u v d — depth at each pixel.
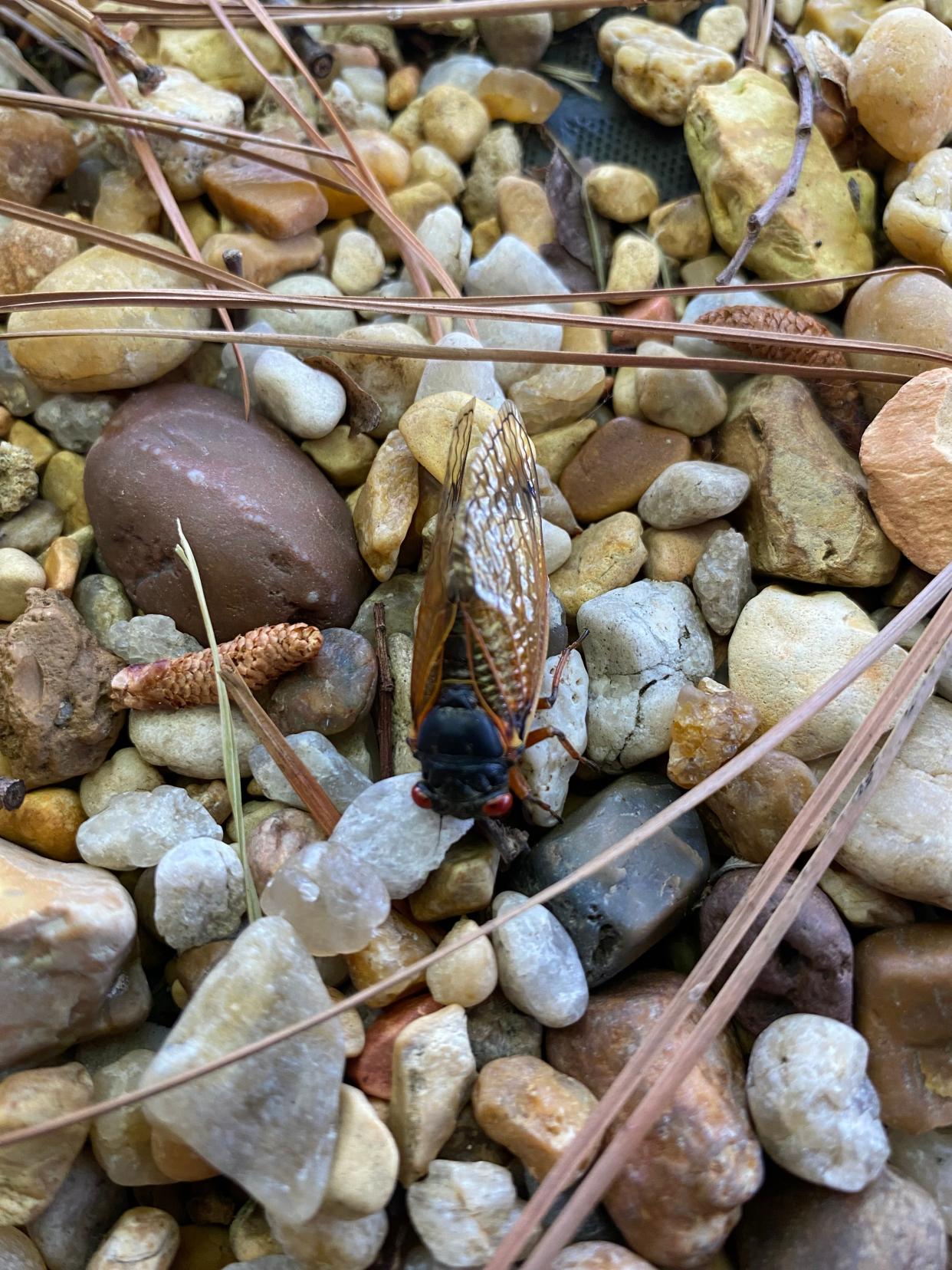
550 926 0.10
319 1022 0.08
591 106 0.15
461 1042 0.09
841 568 0.12
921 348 0.12
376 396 0.12
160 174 0.13
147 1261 0.09
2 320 0.13
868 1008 0.10
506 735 0.10
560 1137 0.09
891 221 0.13
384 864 0.10
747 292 0.13
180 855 0.10
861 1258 0.09
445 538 0.10
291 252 0.14
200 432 0.11
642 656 0.11
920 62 0.13
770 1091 0.09
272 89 0.14
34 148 0.14
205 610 0.10
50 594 0.11
